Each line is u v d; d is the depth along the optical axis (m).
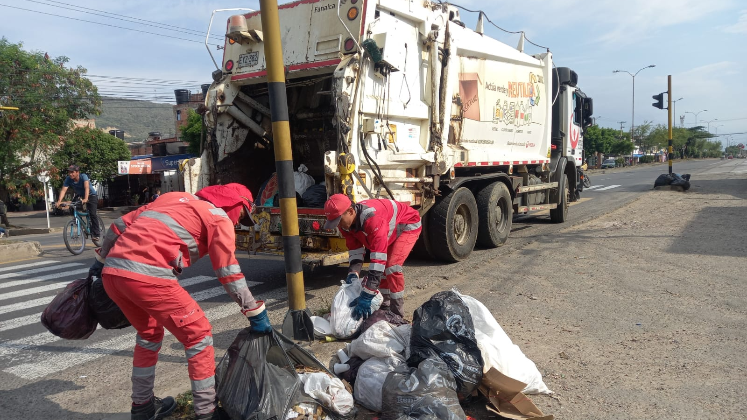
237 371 2.87
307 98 7.23
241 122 6.96
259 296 6.11
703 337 4.16
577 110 13.29
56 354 4.57
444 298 3.30
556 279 6.14
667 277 6.00
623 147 58.84
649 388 3.33
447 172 7.18
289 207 4.22
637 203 13.85
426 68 6.91
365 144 5.84
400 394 2.79
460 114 7.63
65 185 10.17
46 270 8.54
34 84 22.25
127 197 36.38
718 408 3.05
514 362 3.21
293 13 6.27
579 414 3.04
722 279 5.81
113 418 3.31
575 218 12.19
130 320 2.99
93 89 24.61
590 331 4.39
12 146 21.73
